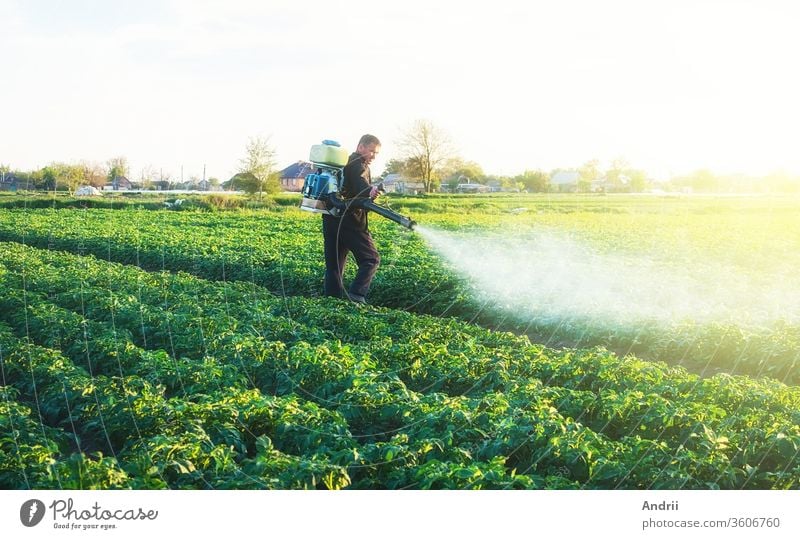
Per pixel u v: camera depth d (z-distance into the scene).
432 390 9.05
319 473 6.06
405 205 47.81
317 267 20.05
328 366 9.02
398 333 11.55
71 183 56.66
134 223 37.50
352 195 13.00
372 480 6.23
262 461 6.09
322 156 12.84
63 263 21.16
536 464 6.59
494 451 6.62
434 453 6.56
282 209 48.47
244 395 7.69
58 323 11.71
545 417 7.04
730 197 54.88
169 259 23.30
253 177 50.69
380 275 17.81
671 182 56.09
